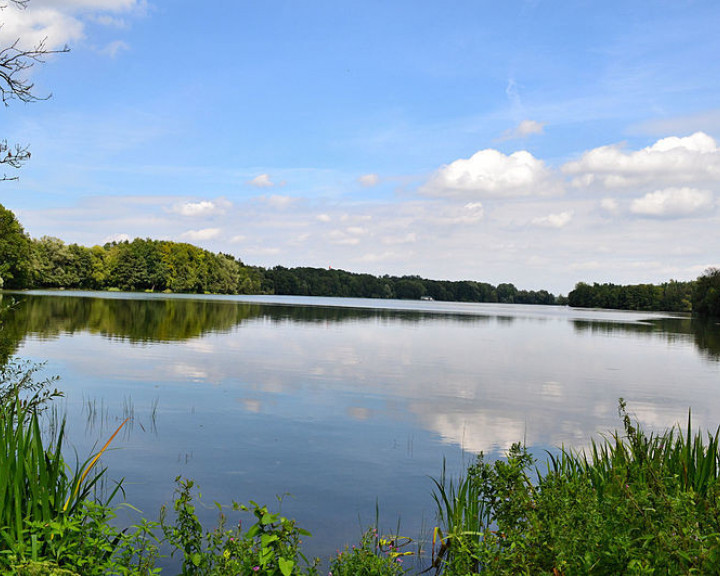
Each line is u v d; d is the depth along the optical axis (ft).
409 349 106.83
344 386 63.21
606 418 52.06
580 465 23.98
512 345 124.98
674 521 13.37
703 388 71.87
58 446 17.11
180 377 63.72
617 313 429.38
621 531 13.65
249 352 90.22
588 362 97.14
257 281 557.33
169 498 27.48
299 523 25.38
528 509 16.37
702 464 20.53
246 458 34.81
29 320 127.54
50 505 16.38
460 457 37.09
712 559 11.88
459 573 15.19
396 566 15.99
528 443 41.75
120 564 15.10
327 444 38.83
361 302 489.67
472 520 19.39
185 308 215.92
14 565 12.32
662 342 143.84
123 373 64.64
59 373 62.75
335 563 15.71
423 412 51.01
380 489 30.27
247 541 14.24
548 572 12.87
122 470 31.45
